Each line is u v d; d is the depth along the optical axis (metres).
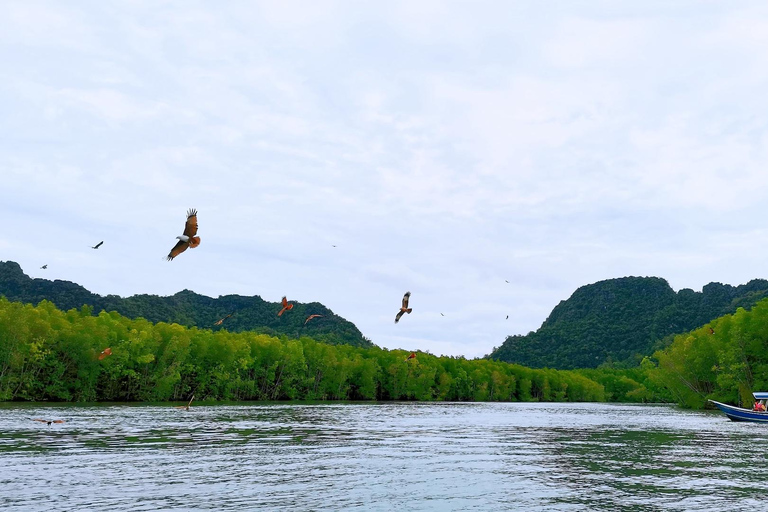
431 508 27.75
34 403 111.44
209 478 33.91
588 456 46.19
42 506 26.61
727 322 134.38
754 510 27.81
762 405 91.69
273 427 68.44
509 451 48.81
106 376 130.12
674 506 28.59
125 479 33.19
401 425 76.94
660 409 153.88
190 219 18.70
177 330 145.12
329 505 27.94
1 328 109.00
